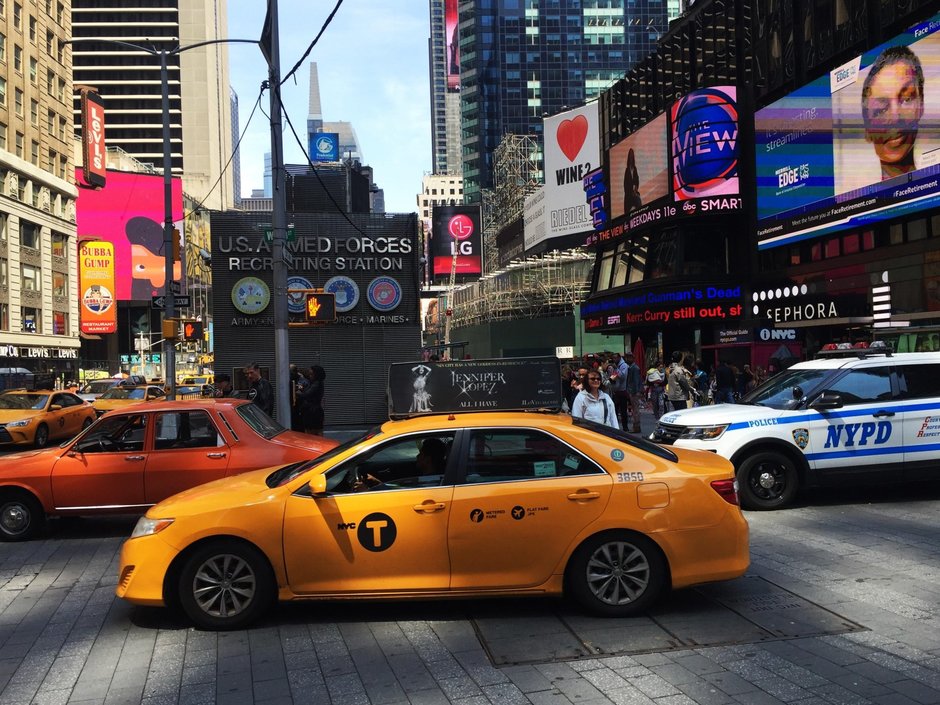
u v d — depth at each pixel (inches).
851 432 349.4
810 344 960.9
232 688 166.1
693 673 166.2
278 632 201.6
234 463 325.7
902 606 207.2
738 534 206.2
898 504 351.3
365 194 1109.1
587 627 197.6
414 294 872.9
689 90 1290.6
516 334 2359.7
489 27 4633.4
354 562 201.5
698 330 1197.7
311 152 2539.4
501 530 201.5
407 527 201.2
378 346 866.1
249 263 847.7
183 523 203.8
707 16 1216.8
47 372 2075.5
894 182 780.0
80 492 326.6
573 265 2241.6
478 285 2672.2
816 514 333.7
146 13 4916.3
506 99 4598.9
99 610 228.7
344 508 202.4
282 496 205.3
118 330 3553.2
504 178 3230.8
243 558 203.5
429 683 165.5
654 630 193.8
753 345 944.3
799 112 935.0
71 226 2368.4
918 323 781.3
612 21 4643.2
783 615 202.5
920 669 165.3
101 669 179.9
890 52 784.9
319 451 333.7
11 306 1984.5
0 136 1925.4
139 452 329.7
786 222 964.6
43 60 2181.3
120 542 328.8
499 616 208.8
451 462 207.5
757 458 345.4
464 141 4756.4
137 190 3378.4
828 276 928.3
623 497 202.7
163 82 793.6
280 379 515.2
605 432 217.3
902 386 358.0
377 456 212.2
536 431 210.2
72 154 2381.9
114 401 953.5
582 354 2138.3
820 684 158.9
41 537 342.0
